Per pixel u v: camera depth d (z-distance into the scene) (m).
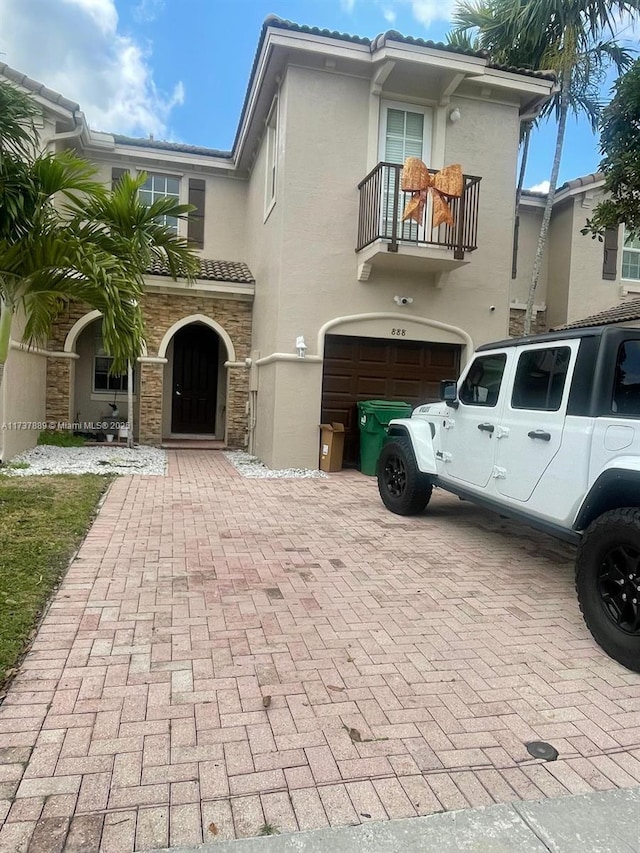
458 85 10.49
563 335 4.71
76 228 7.65
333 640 3.88
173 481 9.07
